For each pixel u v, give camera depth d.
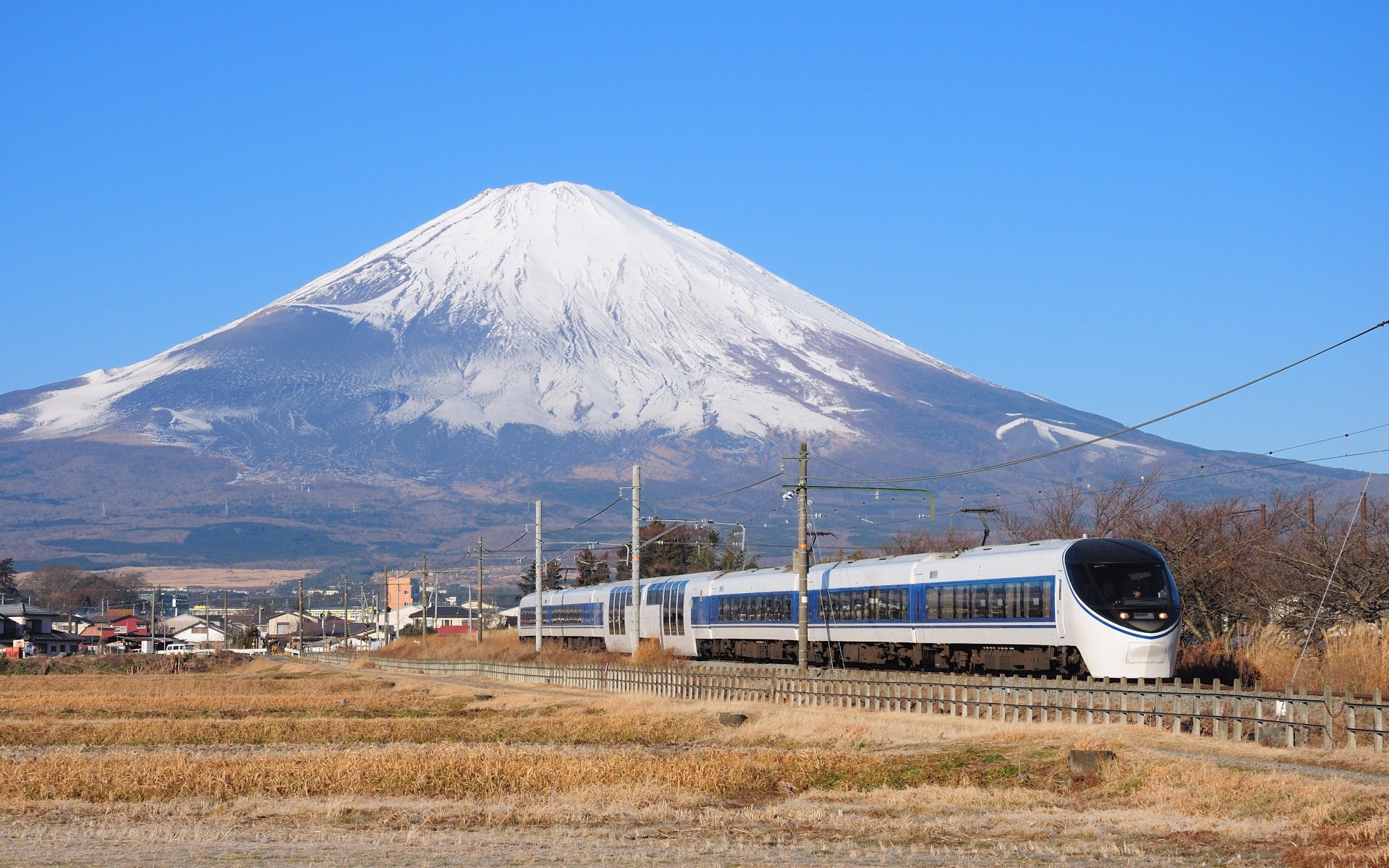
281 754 39.88
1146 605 44.72
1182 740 34.00
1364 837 22.64
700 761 34.84
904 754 35.66
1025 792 29.78
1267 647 47.50
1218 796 26.83
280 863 22.67
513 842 24.88
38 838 25.33
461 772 33.66
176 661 127.88
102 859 23.16
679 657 79.06
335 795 31.50
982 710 42.94
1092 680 40.16
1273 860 22.08
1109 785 29.75
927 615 54.53
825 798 30.45
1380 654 42.22
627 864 22.55
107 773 33.59
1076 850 23.58
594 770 33.66
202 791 31.67
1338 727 31.52
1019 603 48.34
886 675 49.25
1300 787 26.23
